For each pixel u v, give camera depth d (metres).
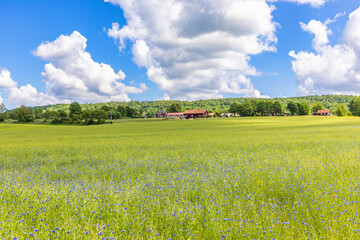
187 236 5.08
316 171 10.58
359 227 5.14
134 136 44.44
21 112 186.38
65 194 7.54
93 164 15.27
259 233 5.10
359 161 12.47
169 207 6.43
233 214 6.00
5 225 5.03
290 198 7.55
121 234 4.97
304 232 5.18
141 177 10.59
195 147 23.56
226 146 23.42
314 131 42.44
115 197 7.19
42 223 5.40
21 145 30.66
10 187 8.20
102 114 153.00
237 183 9.02
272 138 30.98
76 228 5.14
